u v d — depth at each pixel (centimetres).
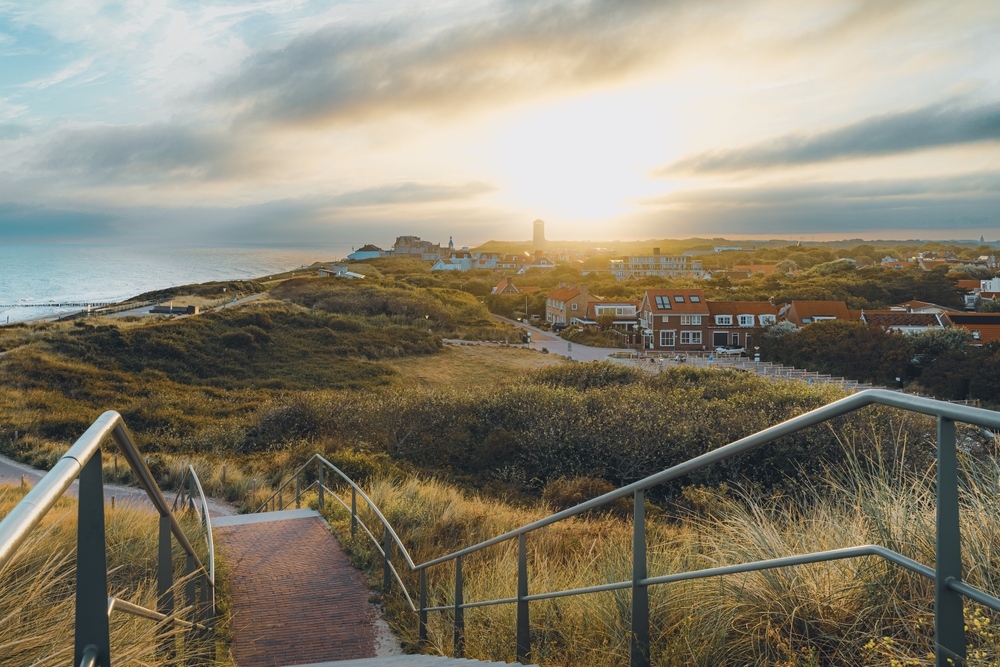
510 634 427
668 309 6594
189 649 320
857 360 4922
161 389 3375
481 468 1992
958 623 114
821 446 1138
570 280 11750
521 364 5056
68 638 186
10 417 2462
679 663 266
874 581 238
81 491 130
